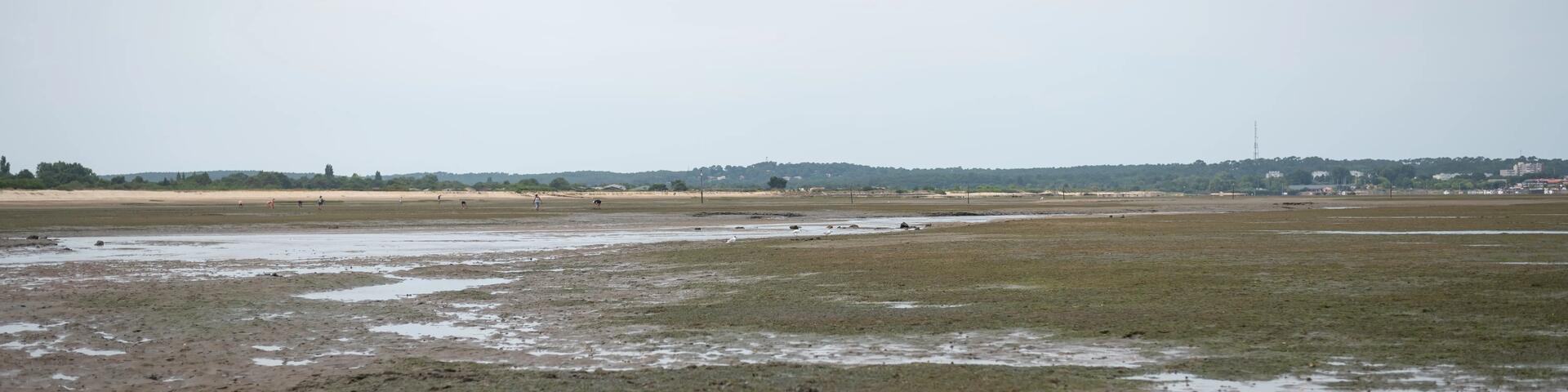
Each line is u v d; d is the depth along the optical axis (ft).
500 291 79.92
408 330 59.11
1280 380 41.55
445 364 47.55
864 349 50.49
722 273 91.71
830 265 96.53
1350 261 92.94
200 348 53.11
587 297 74.69
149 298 74.90
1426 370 42.27
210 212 294.87
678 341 53.62
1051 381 41.70
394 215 269.44
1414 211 269.03
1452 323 53.01
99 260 115.34
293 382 43.98
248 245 142.61
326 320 63.16
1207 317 57.41
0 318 64.03
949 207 374.84
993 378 42.29
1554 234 139.03
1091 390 40.14
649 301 71.46
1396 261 91.20
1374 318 55.42
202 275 95.14
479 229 190.29
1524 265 84.84
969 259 100.83
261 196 565.12
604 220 235.61
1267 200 558.15
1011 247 117.29
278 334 57.62
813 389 40.81
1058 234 146.00
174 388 43.52
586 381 42.78
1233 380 41.73
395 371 45.75
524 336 56.29
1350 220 196.75
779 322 59.52
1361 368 43.04
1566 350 45.03
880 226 201.87
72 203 400.47
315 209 328.29
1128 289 72.13
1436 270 80.79
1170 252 108.47
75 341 55.47
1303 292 68.23
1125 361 45.96
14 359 50.16
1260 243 121.19
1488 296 63.72
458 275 93.91
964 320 58.59
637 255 115.75
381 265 107.24
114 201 443.73
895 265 95.35
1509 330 50.52
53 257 119.55
